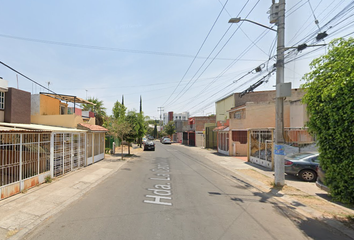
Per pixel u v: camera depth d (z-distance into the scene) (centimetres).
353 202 481
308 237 416
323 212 554
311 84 569
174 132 5722
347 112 442
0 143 632
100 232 411
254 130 1507
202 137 3603
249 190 782
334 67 495
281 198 678
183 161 1620
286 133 1453
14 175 666
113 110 2788
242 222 480
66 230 420
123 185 817
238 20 841
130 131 1900
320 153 550
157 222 463
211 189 780
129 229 425
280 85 810
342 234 432
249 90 1149
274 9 838
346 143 463
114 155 2005
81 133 1229
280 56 823
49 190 713
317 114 540
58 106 1516
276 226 465
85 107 2691
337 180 505
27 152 734
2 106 1020
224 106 2931
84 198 643
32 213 509
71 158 1077
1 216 486
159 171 1155
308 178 921
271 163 1255
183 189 768
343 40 526
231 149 2058
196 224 459
